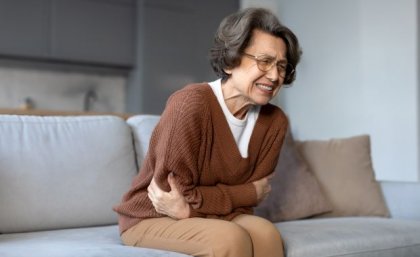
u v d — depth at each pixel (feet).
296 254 5.34
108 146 6.62
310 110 16.61
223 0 18.29
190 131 5.03
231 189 5.41
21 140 6.09
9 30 15.15
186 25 17.56
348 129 15.29
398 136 13.87
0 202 5.79
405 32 13.71
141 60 16.79
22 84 15.94
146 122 7.21
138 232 5.20
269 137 5.76
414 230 6.49
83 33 16.14
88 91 16.89
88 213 6.30
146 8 16.81
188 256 4.59
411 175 13.50
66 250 4.51
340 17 15.57
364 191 7.86
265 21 5.24
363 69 14.84
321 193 7.64
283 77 5.41
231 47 5.20
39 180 6.02
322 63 16.19
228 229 4.50
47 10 15.62
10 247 4.78
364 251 5.80
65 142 6.34
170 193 5.05
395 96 13.94
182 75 17.52
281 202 7.23
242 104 5.43
